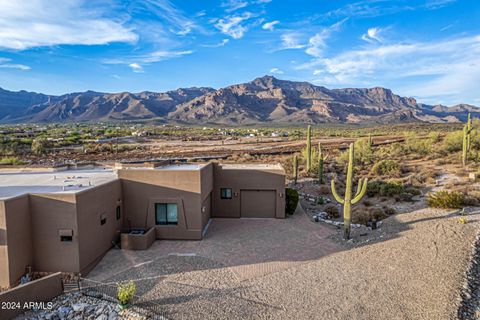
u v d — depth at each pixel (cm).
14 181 1739
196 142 8900
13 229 1198
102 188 1505
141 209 1742
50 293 1130
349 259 1423
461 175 2961
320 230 1862
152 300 1103
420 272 1253
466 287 1131
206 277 1277
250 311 1034
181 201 1709
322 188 2823
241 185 2134
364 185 1631
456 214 1888
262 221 2064
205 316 1007
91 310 1064
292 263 1403
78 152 6366
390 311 1017
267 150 6297
